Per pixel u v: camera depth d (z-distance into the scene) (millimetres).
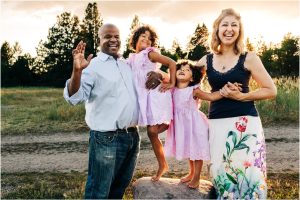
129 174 4227
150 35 4184
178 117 4012
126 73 4039
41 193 5977
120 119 3900
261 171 3803
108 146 3928
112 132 3930
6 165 7695
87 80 3848
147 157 7902
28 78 42281
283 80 14344
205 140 3934
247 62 3752
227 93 3693
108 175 3973
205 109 11172
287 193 5703
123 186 4262
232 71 3766
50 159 8117
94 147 3980
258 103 11633
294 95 11859
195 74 3969
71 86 3600
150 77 3994
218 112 3846
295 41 24578
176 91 4031
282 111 11234
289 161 7297
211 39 3910
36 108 15586
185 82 4016
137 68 4070
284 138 8953
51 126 11523
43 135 10492
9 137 10406
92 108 3996
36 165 7684
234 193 3818
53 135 10453
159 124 4000
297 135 9172
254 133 3777
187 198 3861
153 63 4113
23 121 12484
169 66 3996
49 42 44688
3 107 16234
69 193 5957
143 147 8688
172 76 3973
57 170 7301
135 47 4289
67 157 8242
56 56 44438
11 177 6910
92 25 42406
